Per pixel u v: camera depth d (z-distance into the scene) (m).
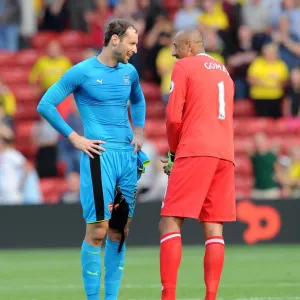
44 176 65.00
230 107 28.48
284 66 72.50
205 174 27.61
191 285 36.78
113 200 28.55
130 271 42.50
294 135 72.38
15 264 46.28
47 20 77.88
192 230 55.84
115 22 28.59
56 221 54.94
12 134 66.38
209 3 73.31
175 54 29.20
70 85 28.48
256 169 63.09
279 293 34.03
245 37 73.62
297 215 56.97
